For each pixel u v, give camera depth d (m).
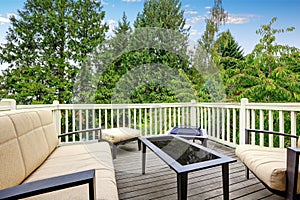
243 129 3.00
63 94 5.53
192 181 2.01
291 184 1.25
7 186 1.04
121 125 2.19
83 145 2.04
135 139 2.22
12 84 5.40
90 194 0.77
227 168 1.49
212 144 2.24
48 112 2.05
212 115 2.42
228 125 3.33
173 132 2.25
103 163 1.52
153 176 2.13
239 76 4.54
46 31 5.51
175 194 1.75
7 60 5.47
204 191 1.80
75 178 0.76
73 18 5.50
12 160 1.14
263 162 1.50
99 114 2.04
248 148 1.88
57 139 2.06
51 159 1.65
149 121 2.32
